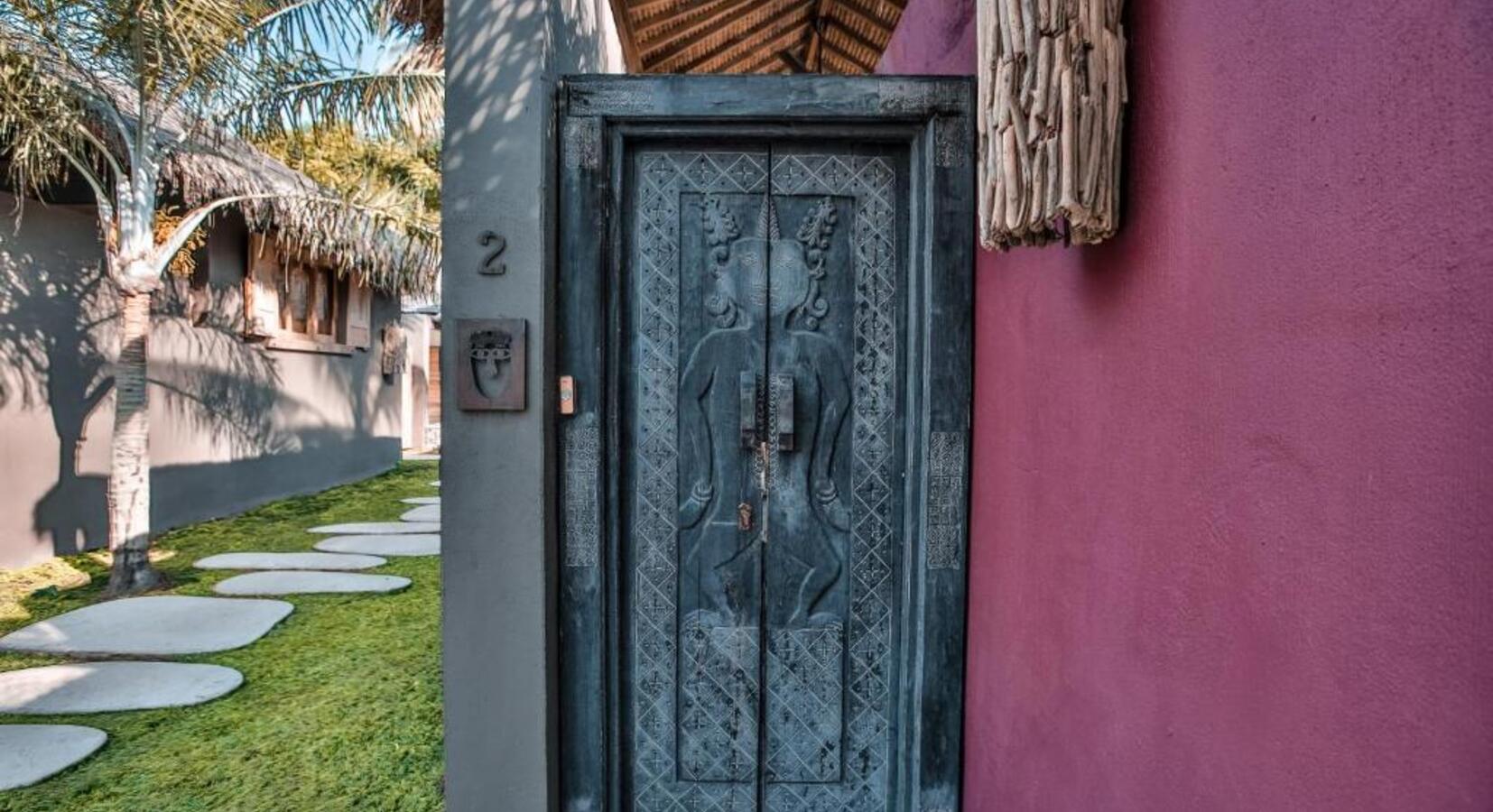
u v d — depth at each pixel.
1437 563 0.64
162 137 4.45
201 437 6.30
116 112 4.09
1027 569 1.60
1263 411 0.87
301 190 5.17
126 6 3.53
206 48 3.80
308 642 3.45
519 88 1.85
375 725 2.62
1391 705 0.69
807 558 2.04
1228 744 0.93
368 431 9.47
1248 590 0.89
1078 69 1.14
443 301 1.85
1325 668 0.77
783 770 2.06
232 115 4.38
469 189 1.85
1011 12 1.21
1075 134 1.14
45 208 4.87
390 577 4.59
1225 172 0.94
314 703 2.80
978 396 1.93
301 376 7.80
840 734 2.06
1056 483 1.46
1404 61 0.67
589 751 1.97
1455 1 0.62
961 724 1.99
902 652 2.03
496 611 1.87
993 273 1.83
